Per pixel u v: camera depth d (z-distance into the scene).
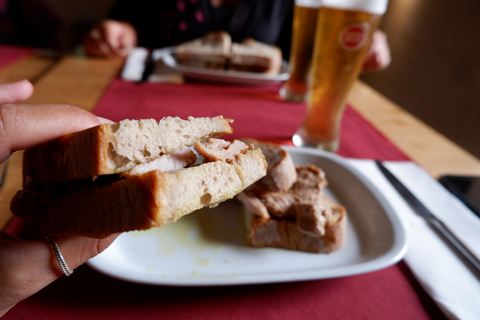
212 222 0.33
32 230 0.28
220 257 0.29
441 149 0.52
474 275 0.29
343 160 0.40
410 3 1.41
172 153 0.23
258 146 0.36
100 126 0.19
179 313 0.24
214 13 0.86
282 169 0.33
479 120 1.07
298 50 0.57
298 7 0.53
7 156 0.21
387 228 0.31
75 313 0.23
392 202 0.37
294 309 0.25
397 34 1.49
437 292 0.27
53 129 0.21
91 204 0.21
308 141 0.46
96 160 0.19
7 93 0.30
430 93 1.28
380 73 1.58
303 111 0.58
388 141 0.51
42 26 1.10
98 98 0.52
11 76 0.58
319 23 0.40
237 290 0.26
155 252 0.29
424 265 0.29
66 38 1.46
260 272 0.28
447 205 0.37
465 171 0.46
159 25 0.88
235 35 0.86
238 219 0.34
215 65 0.68
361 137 0.52
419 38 1.35
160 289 0.25
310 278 0.25
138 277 0.23
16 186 0.32
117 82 0.60
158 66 0.67
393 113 0.63
